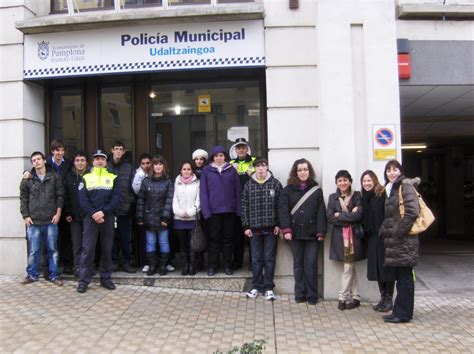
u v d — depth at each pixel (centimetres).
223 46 668
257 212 611
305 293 608
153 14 656
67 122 766
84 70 692
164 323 516
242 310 566
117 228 689
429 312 573
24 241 699
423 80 717
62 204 664
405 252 504
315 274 603
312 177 615
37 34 703
